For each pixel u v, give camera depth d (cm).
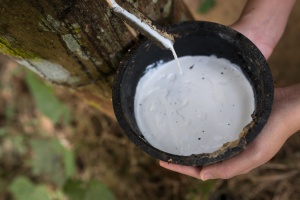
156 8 33
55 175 59
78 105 60
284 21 42
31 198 56
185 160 30
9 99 66
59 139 61
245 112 33
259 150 34
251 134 30
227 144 30
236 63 35
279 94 38
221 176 34
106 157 59
